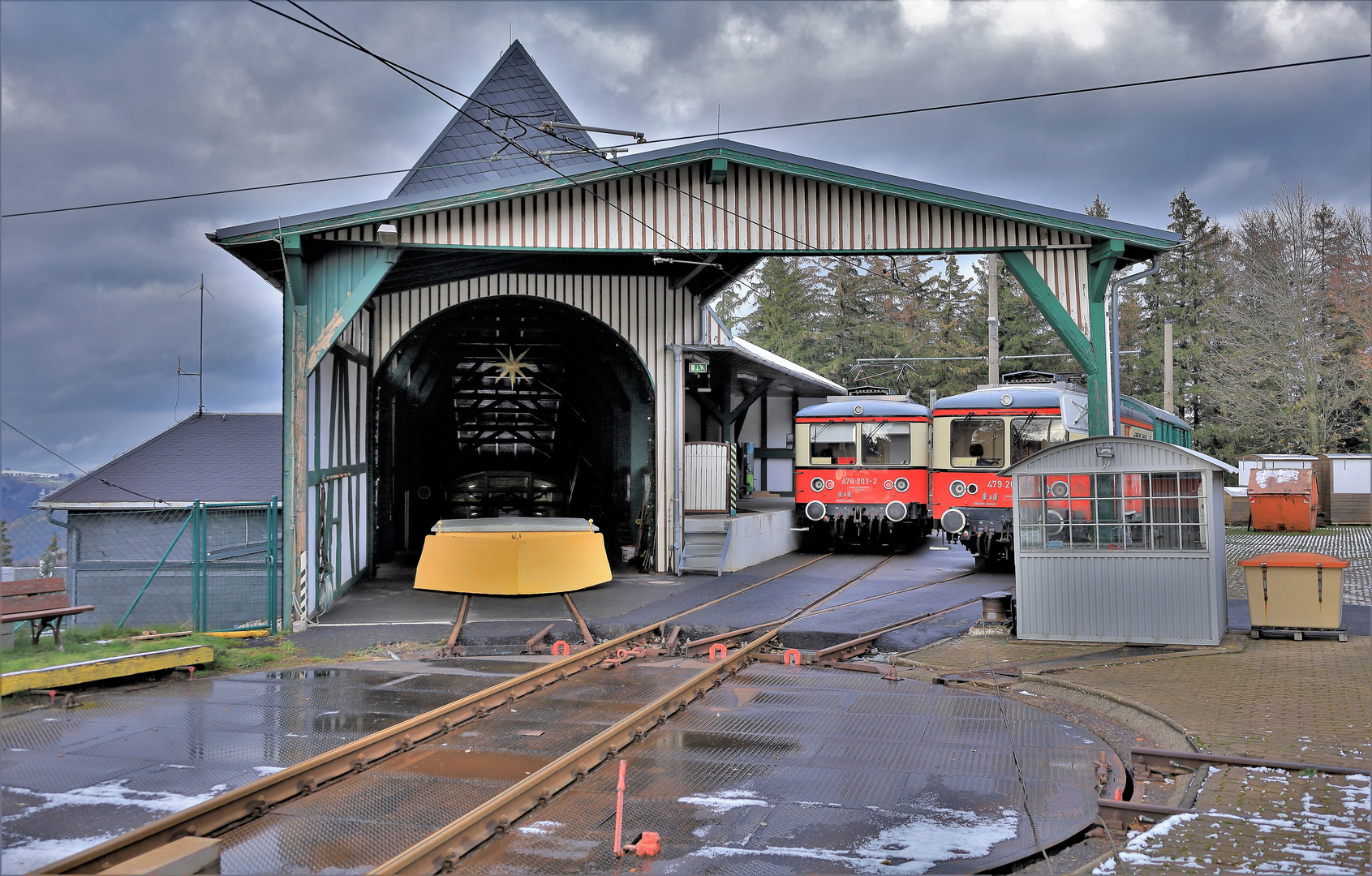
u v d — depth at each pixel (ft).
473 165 67.31
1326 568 39.50
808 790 21.80
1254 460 117.29
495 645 41.57
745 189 48.88
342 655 39.42
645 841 17.85
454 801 20.80
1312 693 30.48
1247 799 20.21
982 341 192.95
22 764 23.36
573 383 82.74
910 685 34.63
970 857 17.67
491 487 93.20
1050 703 31.83
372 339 62.69
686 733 27.17
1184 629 39.17
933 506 70.85
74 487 49.90
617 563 70.38
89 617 48.42
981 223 48.55
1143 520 39.99
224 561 49.29
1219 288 183.83
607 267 62.64
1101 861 16.83
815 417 80.94
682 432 64.85
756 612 48.67
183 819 18.22
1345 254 140.36
